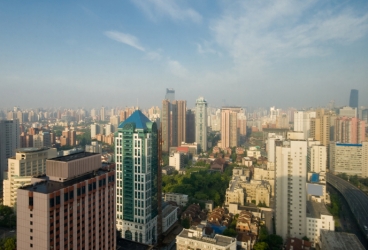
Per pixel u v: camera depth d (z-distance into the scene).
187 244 152.62
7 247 178.25
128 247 158.62
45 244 104.50
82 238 120.25
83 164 129.38
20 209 109.25
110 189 138.62
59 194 108.31
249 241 185.75
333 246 171.50
